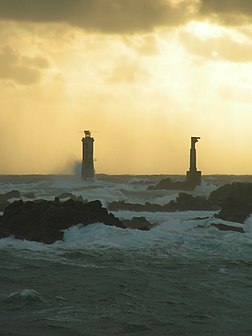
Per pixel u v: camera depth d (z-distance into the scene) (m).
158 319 59.31
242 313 62.09
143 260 88.62
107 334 54.84
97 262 86.44
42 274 78.12
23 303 63.81
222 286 74.00
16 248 94.81
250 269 84.50
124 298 66.94
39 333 54.50
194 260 89.75
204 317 60.38
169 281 76.06
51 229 102.94
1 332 54.53
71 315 59.97
